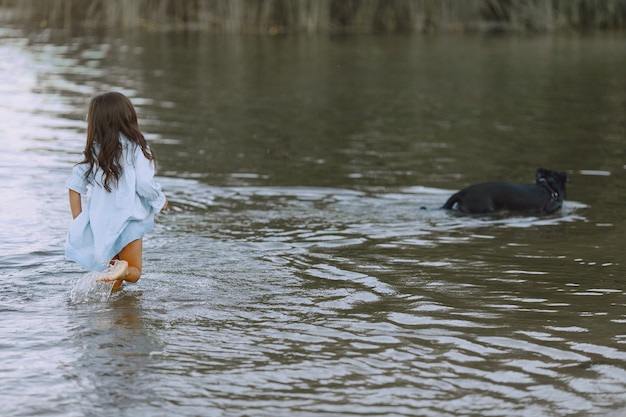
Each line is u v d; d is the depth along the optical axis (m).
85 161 9.27
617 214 13.70
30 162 16.16
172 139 19.34
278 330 8.16
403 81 29.33
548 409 6.57
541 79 30.28
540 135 20.75
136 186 9.25
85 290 9.11
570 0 50.00
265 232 12.05
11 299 8.88
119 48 36.78
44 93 25.31
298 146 18.95
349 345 7.81
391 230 12.45
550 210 13.79
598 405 6.65
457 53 37.34
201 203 13.71
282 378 7.05
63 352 7.48
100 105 9.21
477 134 20.78
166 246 11.06
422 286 9.74
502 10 49.50
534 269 10.55
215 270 10.11
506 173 16.69
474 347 7.82
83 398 6.59
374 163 17.39
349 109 23.91
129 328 8.12
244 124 21.39
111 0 45.78
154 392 6.73
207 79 28.86
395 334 8.12
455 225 12.87
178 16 45.78
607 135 20.88
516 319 8.64
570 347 7.86
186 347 7.67
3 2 51.81
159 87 27.00
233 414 6.39
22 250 10.62
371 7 47.50
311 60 34.25
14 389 6.72
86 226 9.23
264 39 41.50
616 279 10.16
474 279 10.07
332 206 13.83
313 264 10.52
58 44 37.59
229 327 8.22
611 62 34.94
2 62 31.61
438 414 6.45
